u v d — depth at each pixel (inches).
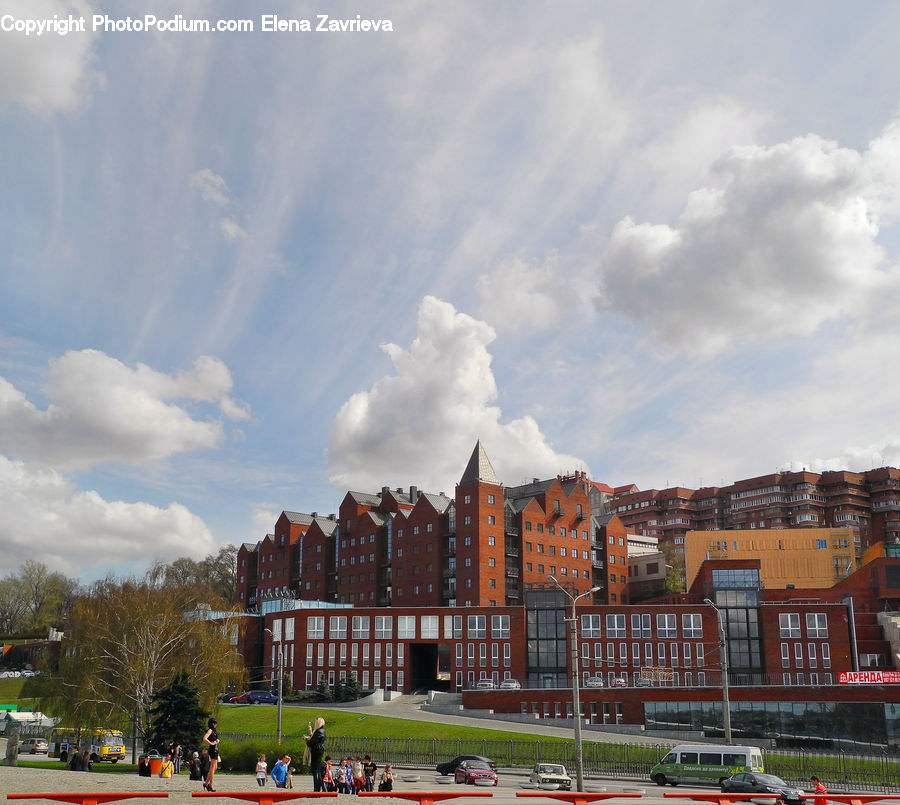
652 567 6230.3
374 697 4303.6
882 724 3267.7
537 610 4576.8
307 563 6525.6
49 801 1003.9
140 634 2738.7
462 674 4542.3
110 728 2773.1
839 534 5915.4
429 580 5487.2
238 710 4010.8
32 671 6387.8
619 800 1813.5
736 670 4256.9
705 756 2266.2
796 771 2453.2
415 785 2042.3
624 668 4370.1
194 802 1020.5
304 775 2135.8
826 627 4222.4
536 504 5634.8
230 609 3425.2
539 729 3444.9
